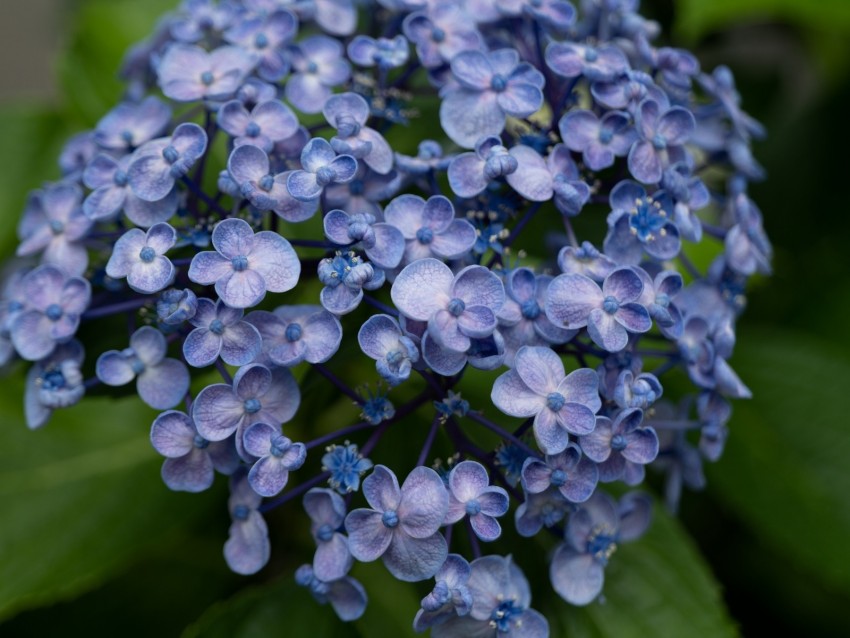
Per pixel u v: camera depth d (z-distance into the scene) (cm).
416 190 37
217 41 39
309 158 34
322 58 37
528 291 34
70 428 44
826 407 46
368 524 33
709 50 51
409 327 33
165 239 34
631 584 39
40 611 45
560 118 36
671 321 34
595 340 33
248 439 33
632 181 36
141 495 43
